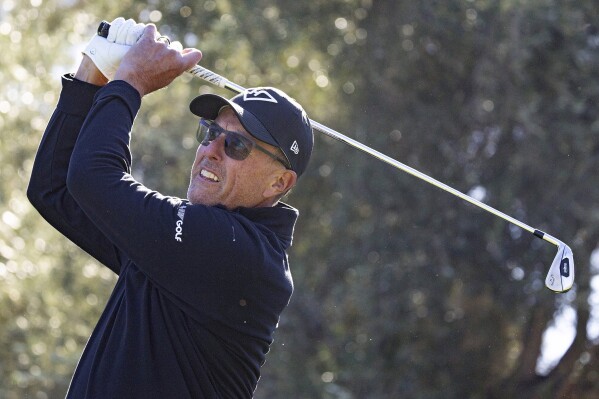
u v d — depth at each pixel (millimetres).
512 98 36031
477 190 37344
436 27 37094
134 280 10086
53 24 37375
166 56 10453
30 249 34094
